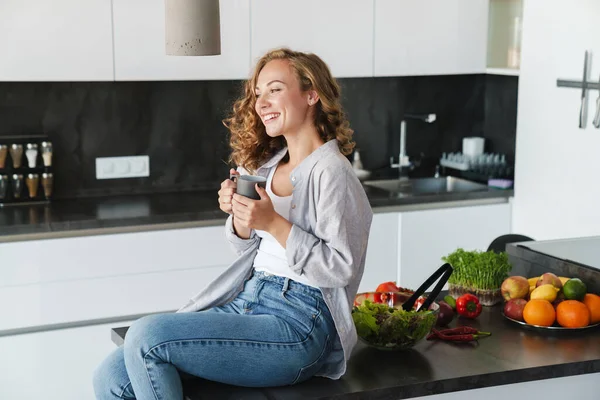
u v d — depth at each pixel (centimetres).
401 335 243
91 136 457
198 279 417
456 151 528
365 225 227
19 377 390
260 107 229
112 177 464
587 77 416
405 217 450
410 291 274
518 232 473
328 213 220
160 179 474
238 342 216
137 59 421
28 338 388
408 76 513
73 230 395
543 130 449
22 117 443
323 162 225
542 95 448
